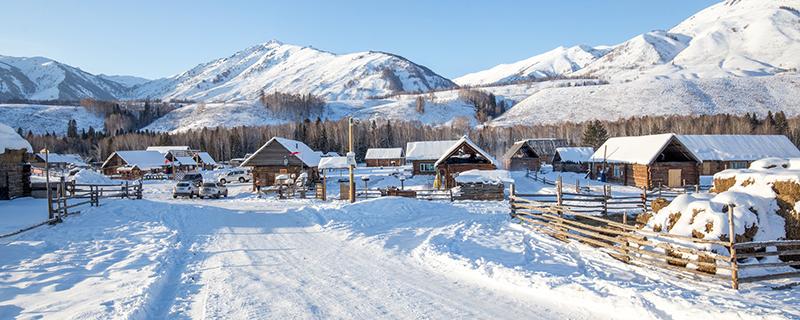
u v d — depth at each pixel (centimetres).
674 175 4416
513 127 15238
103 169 8025
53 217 1959
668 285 1033
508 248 1514
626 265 1273
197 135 14150
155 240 1631
